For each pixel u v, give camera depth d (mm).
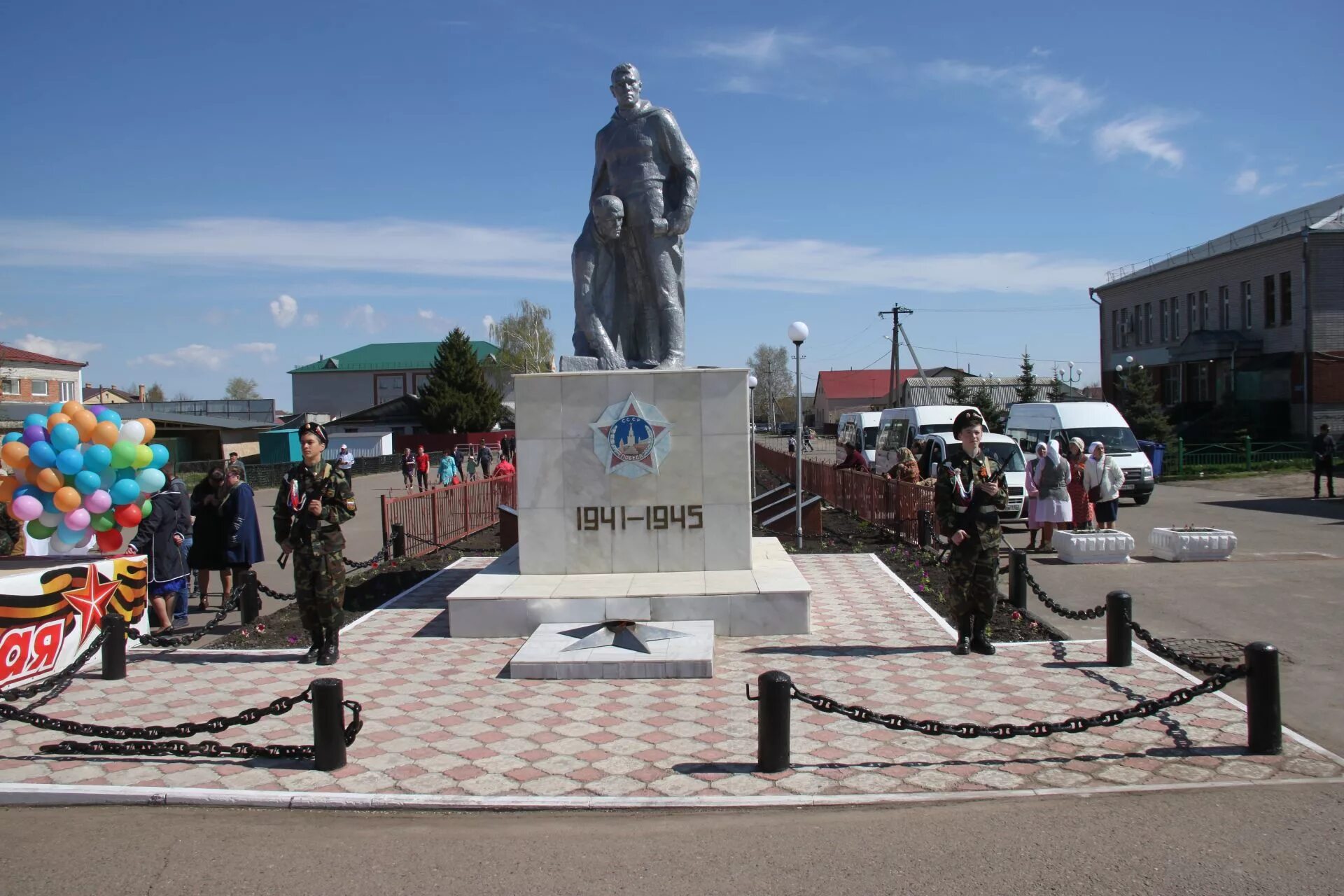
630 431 8766
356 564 11211
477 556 13867
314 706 5230
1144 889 3881
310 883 4055
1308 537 15266
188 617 10203
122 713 6375
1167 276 42438
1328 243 32781
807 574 11453
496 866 4176
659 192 9695
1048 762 5238
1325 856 4133
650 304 10062
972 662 7242
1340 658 7562
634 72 9656
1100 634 8578
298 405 82375
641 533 8836
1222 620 9000
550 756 5402
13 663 6887
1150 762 5227
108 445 8203
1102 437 20969
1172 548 12430
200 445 42750
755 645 7801
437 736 5754
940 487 7480
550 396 8836
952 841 4344
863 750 5441
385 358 83562
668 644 7297
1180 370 41312
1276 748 5320
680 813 4711
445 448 56938
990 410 45781
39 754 5543
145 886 4043
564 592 8242
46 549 8820
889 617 8914
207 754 5258
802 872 4070
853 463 21469
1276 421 34188
